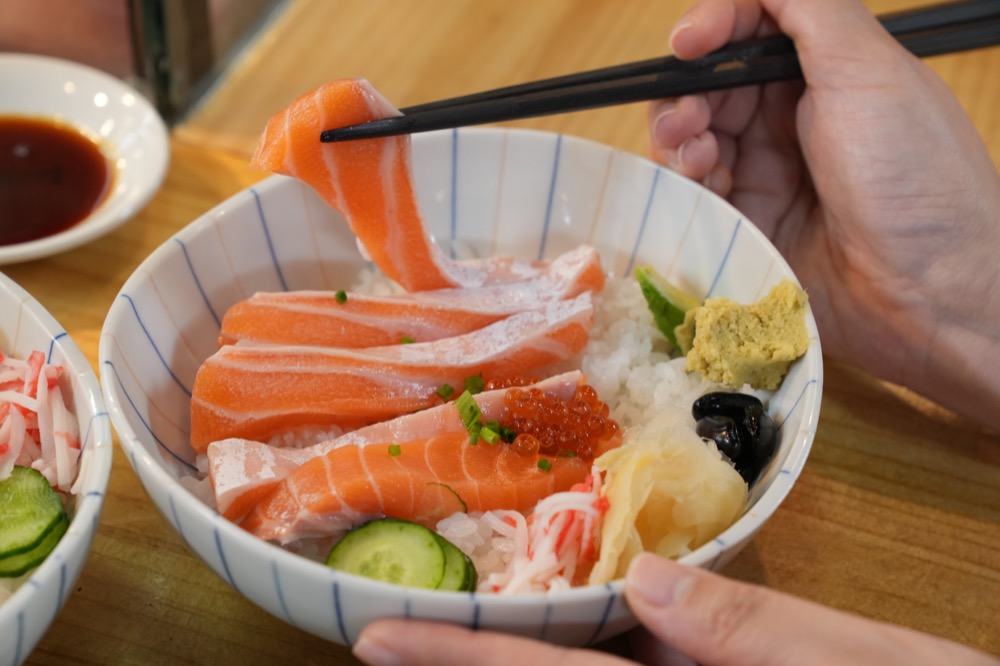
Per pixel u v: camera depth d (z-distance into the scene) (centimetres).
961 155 38
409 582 30
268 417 34
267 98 49
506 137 39
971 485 37
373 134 34
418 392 35
